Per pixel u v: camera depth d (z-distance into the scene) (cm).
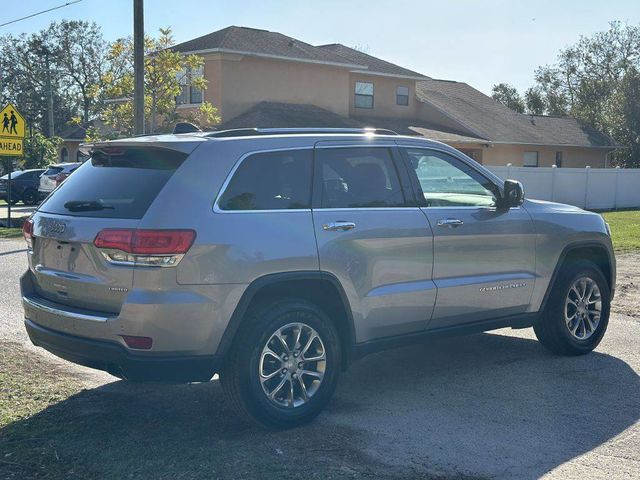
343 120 3061
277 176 532
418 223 588
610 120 5038
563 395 600
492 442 501
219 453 478
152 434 511
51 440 497
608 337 795
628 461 471
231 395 507
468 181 643
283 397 525
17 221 2189
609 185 3334
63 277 511
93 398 588
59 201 542
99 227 488
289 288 527
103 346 485
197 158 504
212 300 482
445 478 445
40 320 533
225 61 2805
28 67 7294
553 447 493
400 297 575
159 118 2469
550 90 6550
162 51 2284
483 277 634
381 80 3591
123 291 476
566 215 702
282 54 2947
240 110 2870
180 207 484
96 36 7319
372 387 623
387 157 596
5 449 480
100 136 2408
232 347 503
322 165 556
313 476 444
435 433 518
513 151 3891
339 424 535
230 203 505
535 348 750
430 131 3506
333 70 3212
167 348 477
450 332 621
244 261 493
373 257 559
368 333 566
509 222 651
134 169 522
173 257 471
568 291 703
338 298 546
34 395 588
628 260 1393
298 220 527
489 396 598
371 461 468
